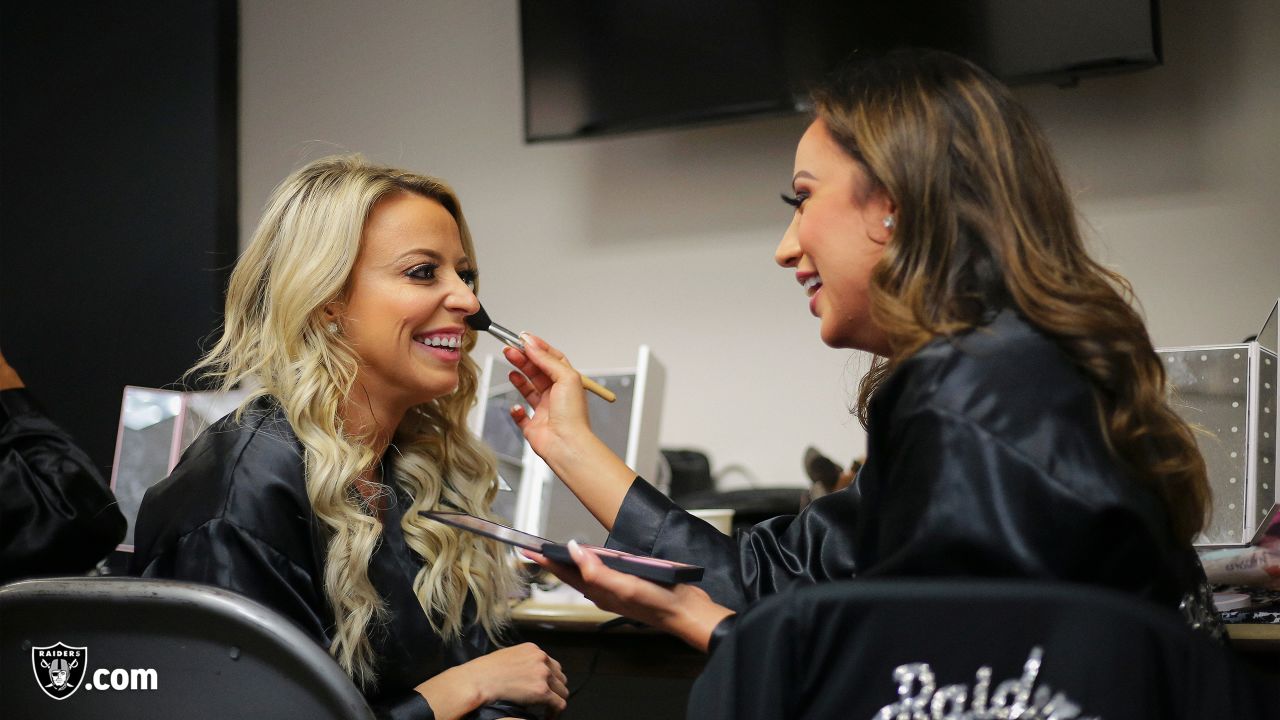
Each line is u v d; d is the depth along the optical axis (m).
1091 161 2.86
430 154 3.73
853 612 0.69
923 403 0.84
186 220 3.77
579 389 1.32
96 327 3.83
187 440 1.86
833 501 1.25
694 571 0.95
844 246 1.00
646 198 3.44
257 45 3.93
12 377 1.59
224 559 1.20
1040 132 0.98
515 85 3.63
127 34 3.86
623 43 3.27
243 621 0.87
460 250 1.41
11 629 0.90
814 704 0.69
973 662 0.66
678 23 3.20
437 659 1.37
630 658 1.57
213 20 3.79
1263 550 1.44
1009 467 0.80
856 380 3.16
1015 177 0.94
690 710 0.71
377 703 1.27
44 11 3.95
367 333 1.34
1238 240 2.72
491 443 2.18
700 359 3.35
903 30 2.88
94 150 3.87
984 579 0.68
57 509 1.50
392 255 1.34
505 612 1.52
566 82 3.36
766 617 0.70
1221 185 2.74
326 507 1.26
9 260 3.93
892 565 0.81
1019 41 2.76
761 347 3.29
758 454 3.27
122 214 3.83
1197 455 0.92
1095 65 2.68
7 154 3.95
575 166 3.54
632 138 3.46
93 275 3.84
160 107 3.82
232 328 1.41
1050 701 0.65
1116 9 2.65
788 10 3.04
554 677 1.37
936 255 0.92
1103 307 0.89
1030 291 0.88
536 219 3.58
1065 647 0.65
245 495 1.23
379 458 1.42
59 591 0.89
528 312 3.58
